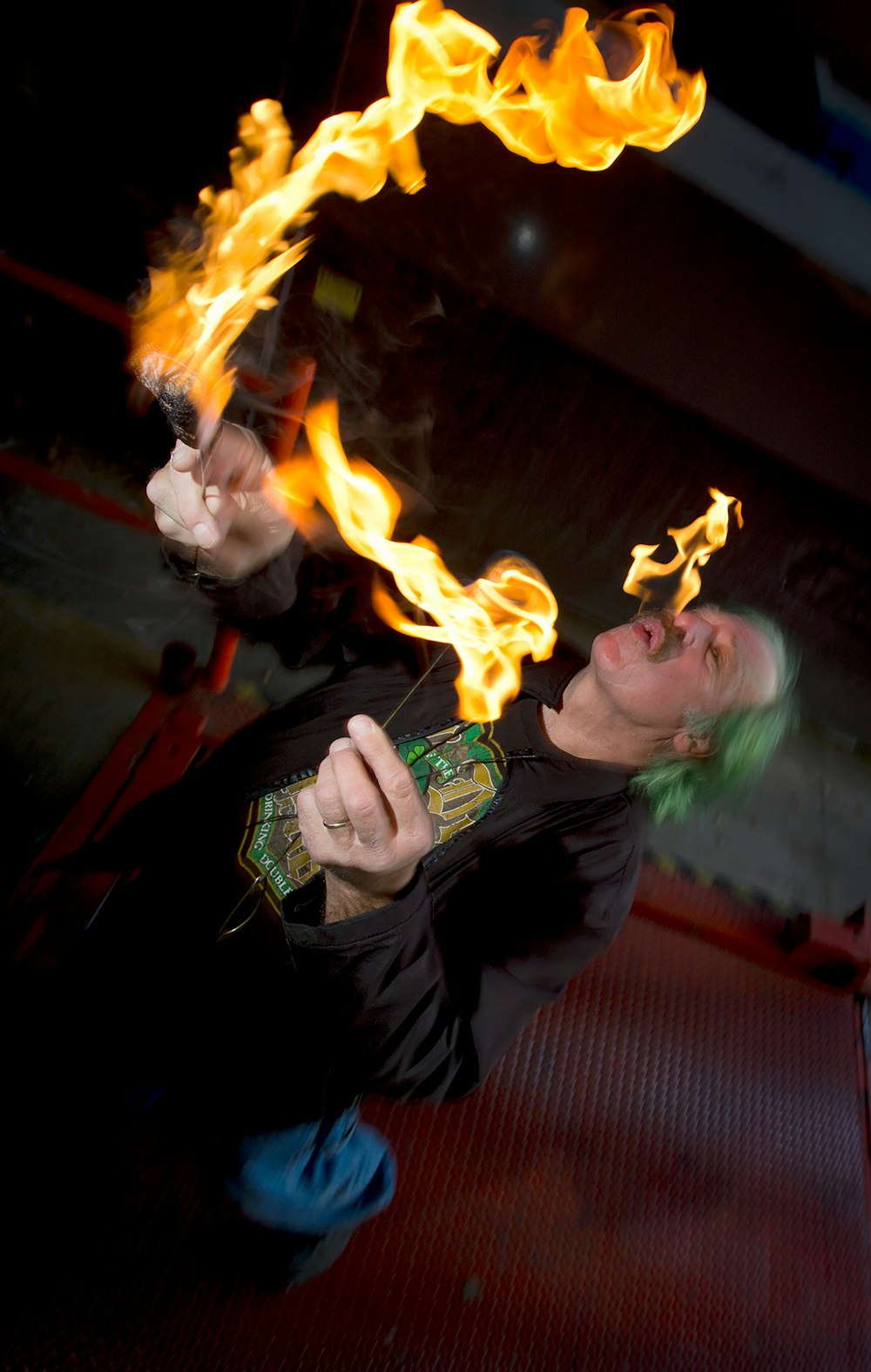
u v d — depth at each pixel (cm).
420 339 327
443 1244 192
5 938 149
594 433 353
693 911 272
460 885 132
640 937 260
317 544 161
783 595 391
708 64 312
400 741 139
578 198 315
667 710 139
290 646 159
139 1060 140
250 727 148
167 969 136
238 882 134
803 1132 253
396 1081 108
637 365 344
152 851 140
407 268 315
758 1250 228
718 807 316
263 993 133
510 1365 186
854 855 333
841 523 381
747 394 353
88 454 270
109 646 232
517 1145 212
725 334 342
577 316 331
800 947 270
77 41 294
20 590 232
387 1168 185
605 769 143
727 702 142
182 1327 161
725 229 326
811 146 329
